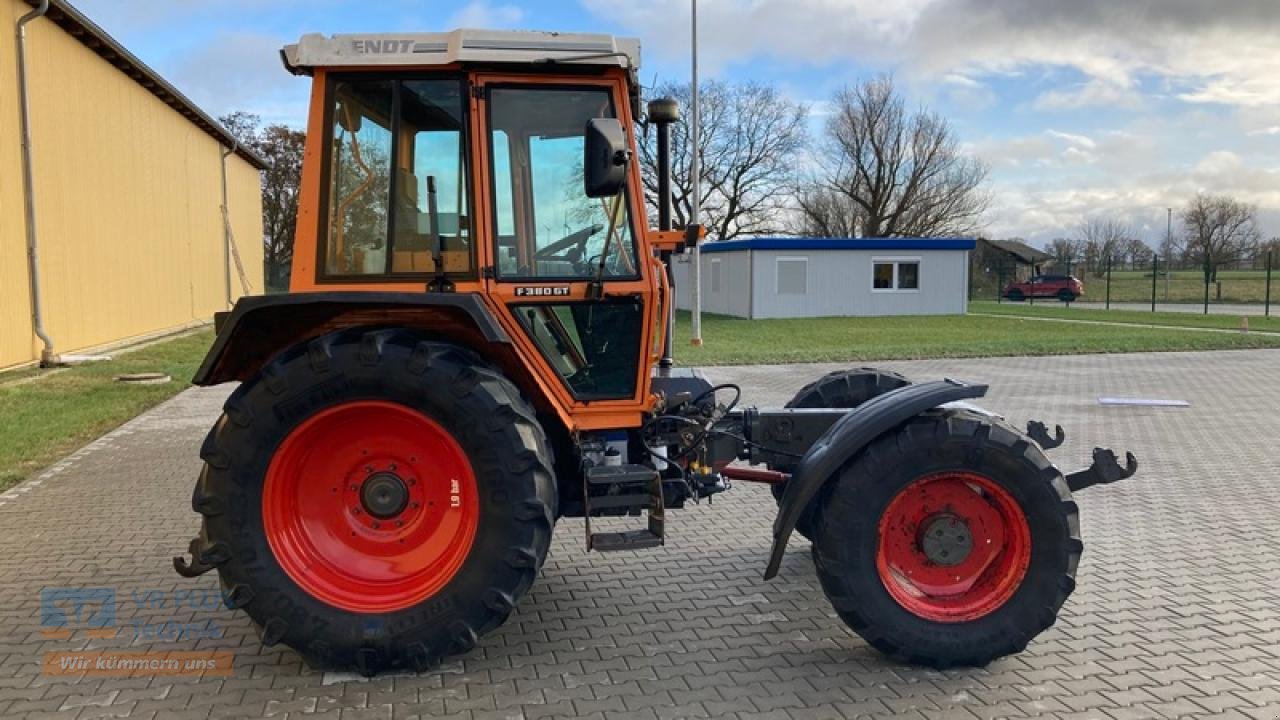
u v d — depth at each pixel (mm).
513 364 4141
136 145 19109
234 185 28781
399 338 3844
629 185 4285
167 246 21422
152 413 10711
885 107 48438
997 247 56062
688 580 5078
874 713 3551
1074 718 3500
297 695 3713
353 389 3779
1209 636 4277
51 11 14516
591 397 4367
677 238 4465
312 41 3939
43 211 14445
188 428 9750
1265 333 21078
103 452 8531
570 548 5617
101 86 17031
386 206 4062
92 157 16578
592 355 4395
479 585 3799
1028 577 3912
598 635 4320
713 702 3645
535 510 3795
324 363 3756
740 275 29719
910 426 3941
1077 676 3867
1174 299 42219
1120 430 9445
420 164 4070
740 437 4742
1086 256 56875
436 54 3969
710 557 5477
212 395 12117
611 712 3559
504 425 3777
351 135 4047
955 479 3969
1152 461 8000
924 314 30203
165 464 8008
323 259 4047
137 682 3834
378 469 4008
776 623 4473
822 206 51281
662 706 3609
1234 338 19359
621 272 4301
